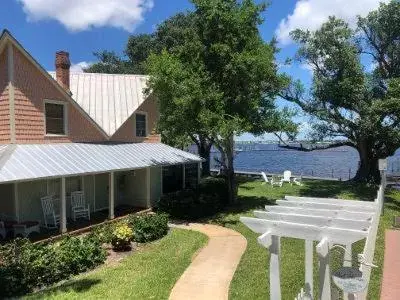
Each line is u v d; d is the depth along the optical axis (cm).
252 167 7006
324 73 3528
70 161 2025
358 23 3612
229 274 1391
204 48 2397
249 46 2392
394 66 3578
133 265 1483
